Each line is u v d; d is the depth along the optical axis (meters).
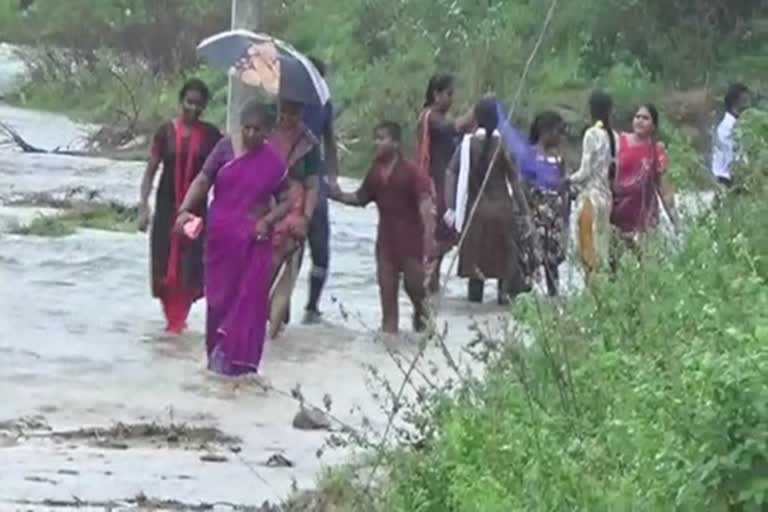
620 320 21.72
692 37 80.75
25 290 37.00
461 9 85.75
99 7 105.25
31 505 20.94
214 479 22.53
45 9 113.75
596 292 22.97
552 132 36.81
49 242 43.72
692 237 25.22
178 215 30.75
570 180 35.88
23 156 73.81
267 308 29.58
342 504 20.31
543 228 35.75
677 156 31.58
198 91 32.75
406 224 33.28
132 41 101.88
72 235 45.12
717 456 15.05
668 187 34.28
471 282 38.00
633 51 80.31
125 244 43.94
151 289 34.06
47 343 31.39
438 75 39.94
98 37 104.31
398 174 33.31
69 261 41.06
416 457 19.12
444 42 83.00
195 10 101.88
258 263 29.05
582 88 76.62
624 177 35.16
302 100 32.38
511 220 37.03
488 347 23.91
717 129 36.81
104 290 37.56
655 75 79.31
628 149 35.19
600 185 35.03
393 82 79.12
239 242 28.94
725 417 15.12
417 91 76.88
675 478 15.36
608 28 80.81
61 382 28.23
